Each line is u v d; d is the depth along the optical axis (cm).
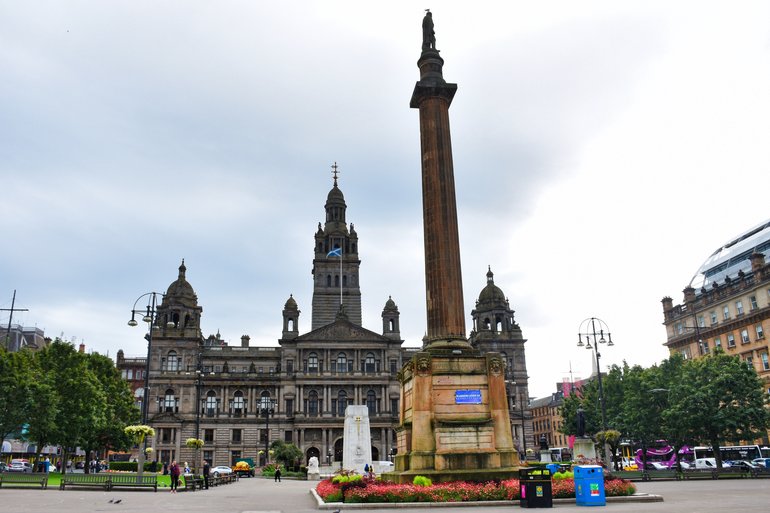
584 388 11194
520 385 12825
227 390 12562
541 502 2816
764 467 7138
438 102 4147
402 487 3105
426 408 3547
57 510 2875
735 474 6053
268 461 11438
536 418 19612
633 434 8525
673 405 7600
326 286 14150
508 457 3512
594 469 2950
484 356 3703
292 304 13212
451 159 4078
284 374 12700
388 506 2952
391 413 12550
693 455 9706
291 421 12450
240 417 12412
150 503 3434
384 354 12938
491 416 3588
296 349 12812
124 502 3491
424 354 3631
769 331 9350
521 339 13075
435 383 3600
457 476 3359
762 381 7512
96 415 8075
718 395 7238
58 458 11156
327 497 3228
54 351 7925
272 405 12588
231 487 5666
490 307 13288
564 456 6931
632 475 5931
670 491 3991
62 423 7438
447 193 3975
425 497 3045
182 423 12119
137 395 14888
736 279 10200
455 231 3931
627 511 2572
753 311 9656
